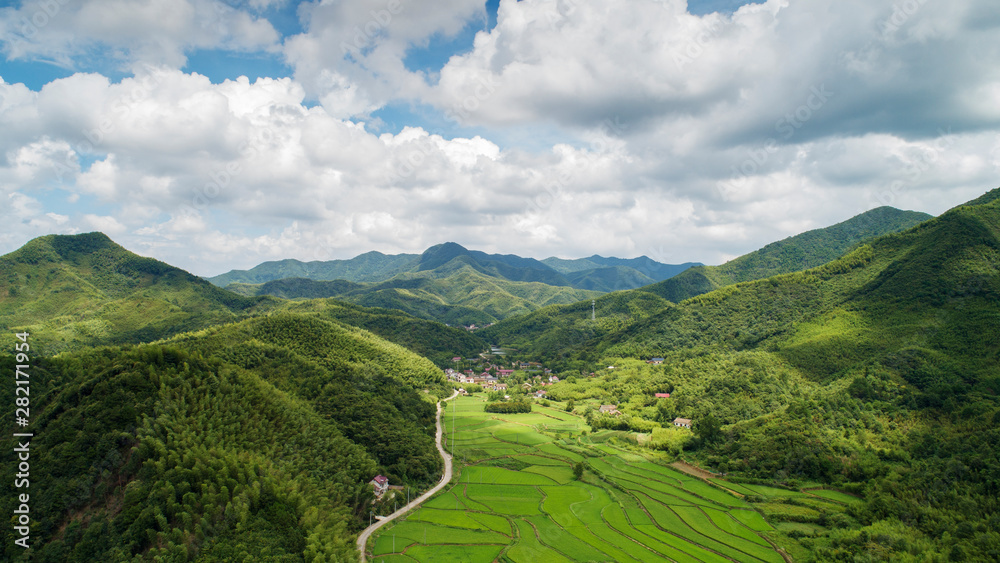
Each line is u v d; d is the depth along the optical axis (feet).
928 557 284.41
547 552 332.19
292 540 284.20
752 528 365.40
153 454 288.30
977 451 354.33
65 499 264.31
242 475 297.53
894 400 488.02
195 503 273.95
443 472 489.26
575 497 428.15
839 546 321.73
